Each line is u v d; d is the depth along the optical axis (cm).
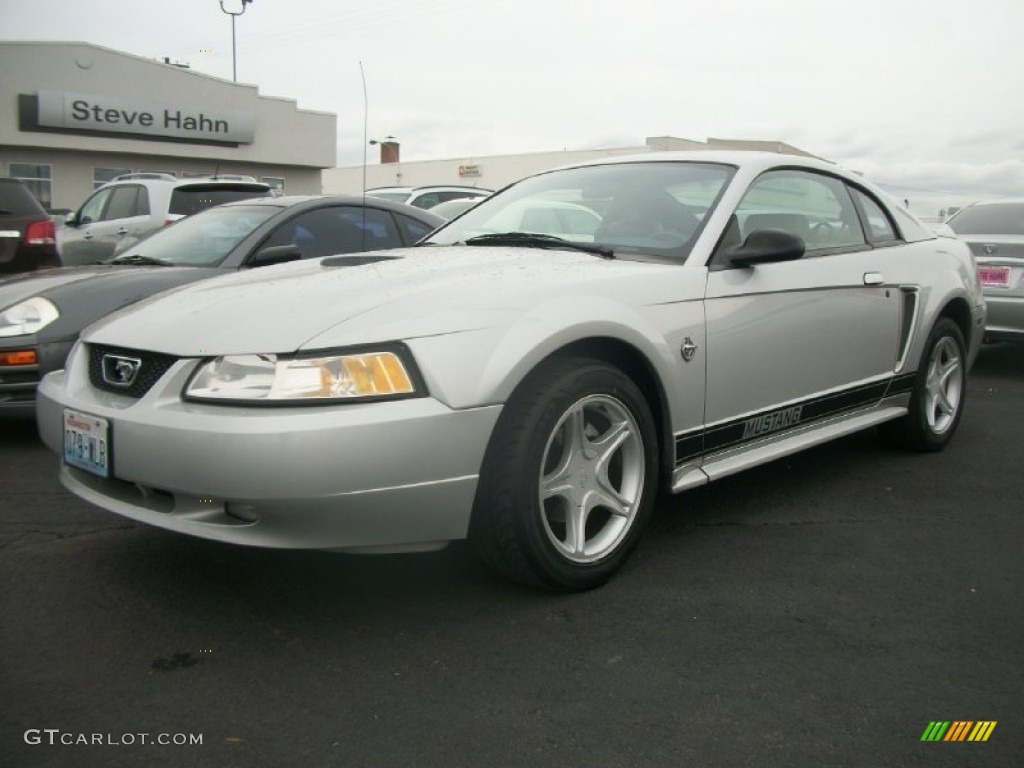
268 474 232
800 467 438
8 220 642
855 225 420
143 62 2556
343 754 204
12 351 441
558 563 276
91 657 246
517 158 4181
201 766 199
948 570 312
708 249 329
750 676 239
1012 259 680
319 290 279
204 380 247
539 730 213
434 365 246
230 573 302
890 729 215
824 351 372
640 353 295
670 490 315
